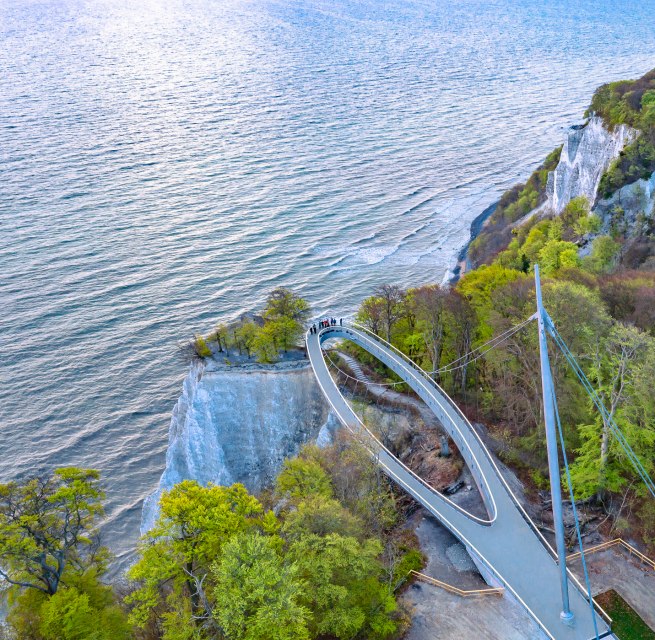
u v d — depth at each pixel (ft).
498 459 224.94
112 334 420.77
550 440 150.71
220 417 288.71
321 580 155.74
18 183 652.48
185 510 157.48
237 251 524.93
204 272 491.72
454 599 172.04
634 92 398.01
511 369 233.96
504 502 201.36
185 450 293.64
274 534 168.45
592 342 204.33
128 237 546.26
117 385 379.76
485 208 604.90
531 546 184.24
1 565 152.76
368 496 201.46
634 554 181.78
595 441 200.75
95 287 470.39
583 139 424.46
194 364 302.86
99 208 602.85
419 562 186.91
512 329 220.23
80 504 163.43
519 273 297.33
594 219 346.54
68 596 149.59
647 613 163.53
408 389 282.56
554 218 405.18
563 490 207.41
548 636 156.76
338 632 153.99
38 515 154.40
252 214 594.65
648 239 327.26
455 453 237.66
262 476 290.15
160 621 171.12
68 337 417.28
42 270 490.49
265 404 288.10
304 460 215.72
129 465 330.54
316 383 285.64
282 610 141.90
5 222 565.53
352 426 247.50
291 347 306.96
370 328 316.81
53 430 349.61
